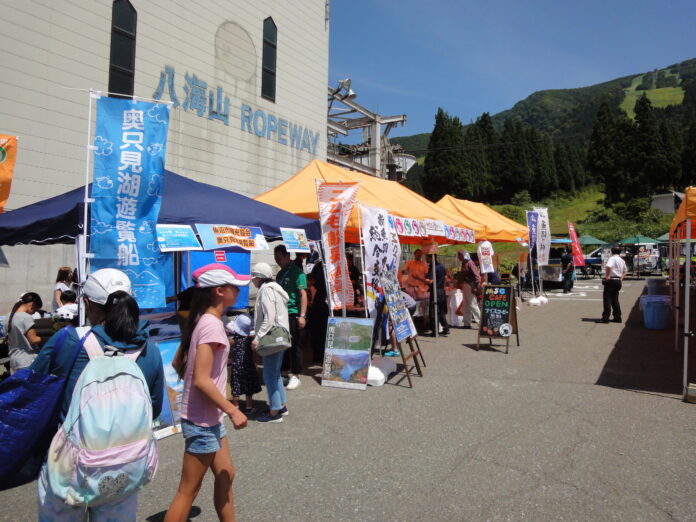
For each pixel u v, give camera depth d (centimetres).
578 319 1339
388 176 3856
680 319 1247
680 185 7381
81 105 1141
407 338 712
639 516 328
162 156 487
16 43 1033
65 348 256
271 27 1719
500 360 830
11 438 256
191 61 1414
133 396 229
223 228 625
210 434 281
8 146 624
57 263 1127
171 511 276
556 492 363
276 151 1730
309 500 355
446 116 6562
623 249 3459
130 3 1253
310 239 793
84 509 226
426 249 1079
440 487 372
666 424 507
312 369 793
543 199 7844
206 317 285
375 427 507
